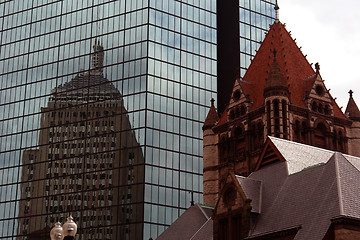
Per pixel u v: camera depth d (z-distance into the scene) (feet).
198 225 249.14
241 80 322.55
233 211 208.03
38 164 452.76
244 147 304.91
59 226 162.50
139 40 432.66
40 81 472.85
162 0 444.96
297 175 209.05
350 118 321.73
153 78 423.64
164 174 406.62
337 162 193.98
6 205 456.04
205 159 322.14
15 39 496.23
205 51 452.35
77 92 450.71
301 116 302.66
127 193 404.77
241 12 486.38
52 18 482.69
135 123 415.23
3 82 488.85
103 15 456.45
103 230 407.23
